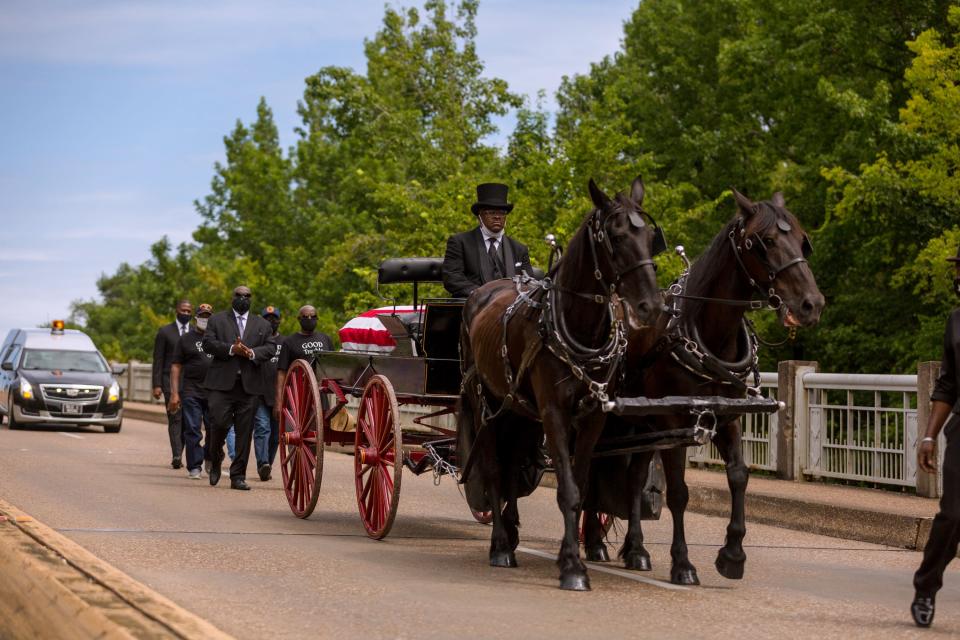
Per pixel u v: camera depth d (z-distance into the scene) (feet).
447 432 38.96
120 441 77.15
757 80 113.29
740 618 24.09
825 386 48.88
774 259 27.02
